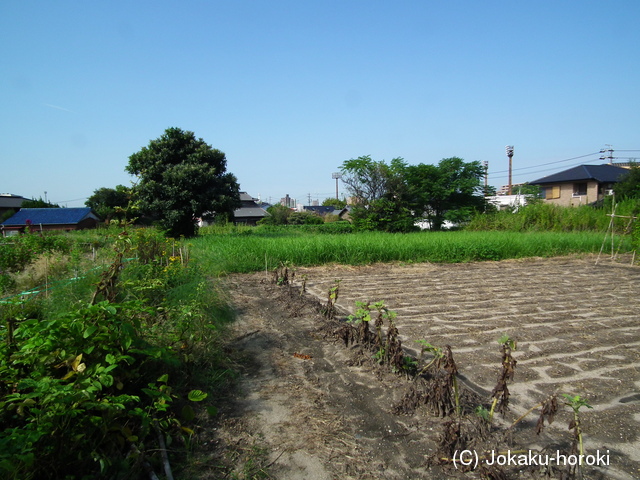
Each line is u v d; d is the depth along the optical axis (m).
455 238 14.19
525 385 3.90
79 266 6.79
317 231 28.48
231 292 7.97
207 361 4.10
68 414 2.28
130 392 3.23
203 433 3.06
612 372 4.19
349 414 3.40
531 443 3.00
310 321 5.99
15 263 8.64
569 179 33.69
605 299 7.39
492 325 5.74
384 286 8.68
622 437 3.09
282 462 2.77
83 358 2.83
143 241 7.55
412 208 24.89
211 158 22.11
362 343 4.80
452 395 3.52
